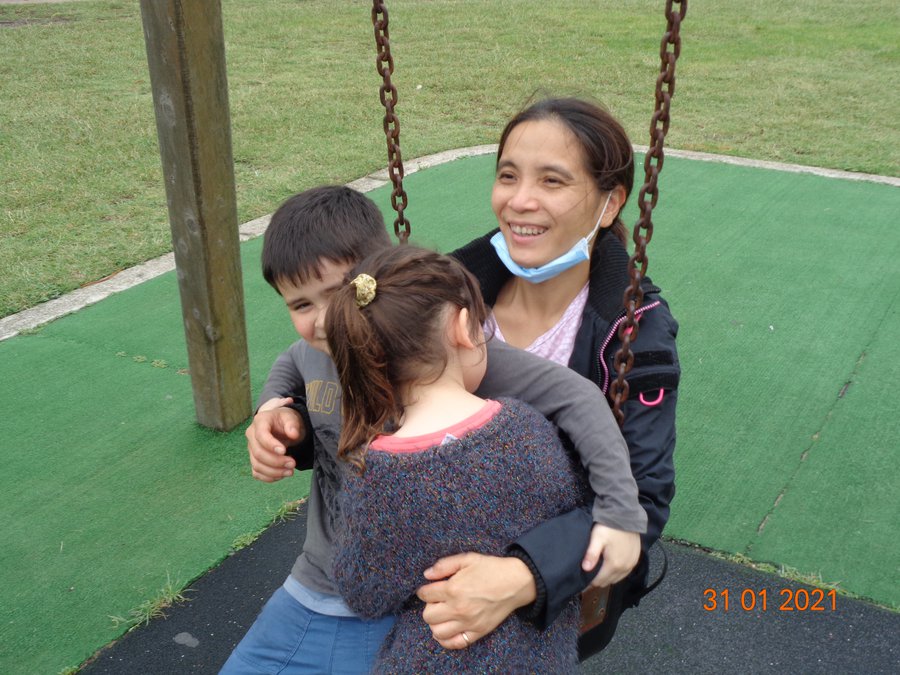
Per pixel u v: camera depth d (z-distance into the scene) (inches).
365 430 58.6
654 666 103.1
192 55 125.4
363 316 57.2
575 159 68.8
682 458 139.6
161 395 160.4
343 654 71.5
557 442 60.2
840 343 176.2
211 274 137.8
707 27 547.8
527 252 71.3
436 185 271.0
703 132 336.8
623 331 65.1
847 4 633.0
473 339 60.0
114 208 255.6
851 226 239.1
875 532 123.2
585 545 57.3
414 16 584.4
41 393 160.6
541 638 59.0
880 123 353.7
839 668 102.5
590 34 524.7
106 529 126.7
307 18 580.4
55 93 388.2
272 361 172.7
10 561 120.1
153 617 111.3
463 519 55.4
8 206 255.0
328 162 295.7
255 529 127.1
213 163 133.0
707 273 208.8
